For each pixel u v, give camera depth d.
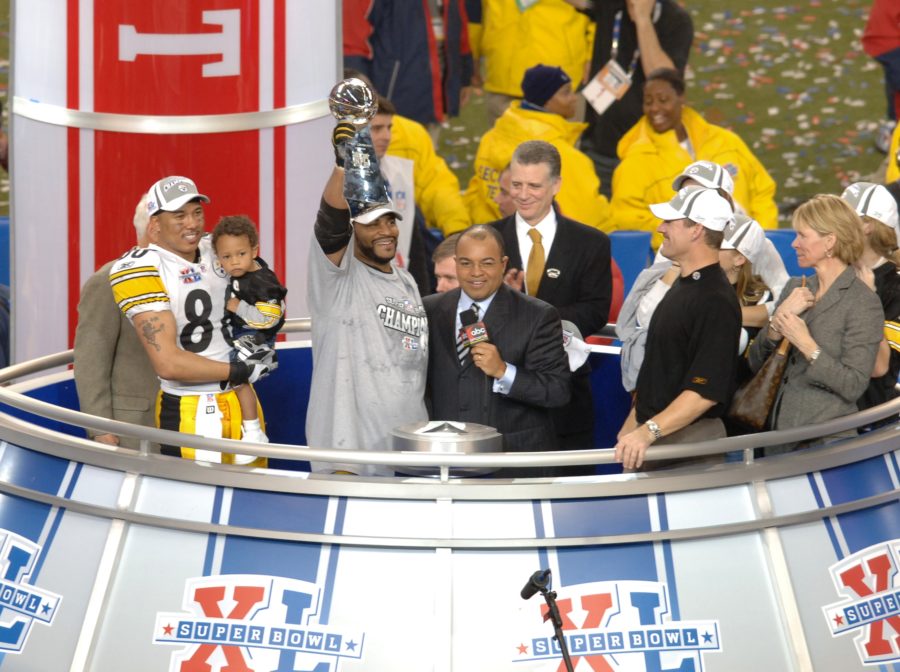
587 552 16.86
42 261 24.97
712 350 17.08
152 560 16.94
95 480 17.34
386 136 28.27
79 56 24.44
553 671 16.41
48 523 17.45
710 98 49.84
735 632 16.88
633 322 20.55
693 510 17.16
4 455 17.94
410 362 18.75
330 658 16.38
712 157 33.81
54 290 24.97
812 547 17.53
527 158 22.83
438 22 36.72
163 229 18.17
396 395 18.61
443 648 16.30
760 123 48.56
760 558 17.27
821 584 17.38
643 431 16.75
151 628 16.69
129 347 20.08
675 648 16.69
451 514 16.69
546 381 18.81
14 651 17.03
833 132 48.28
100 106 24.55
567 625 16.53
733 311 17.27
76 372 19.69
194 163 24.81
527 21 36.31
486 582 16.62
